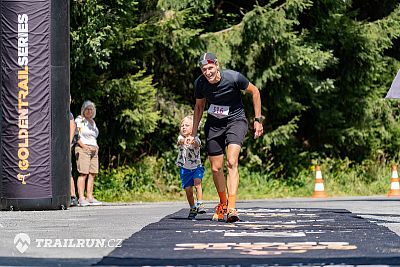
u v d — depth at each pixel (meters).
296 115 33.09
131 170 28.38
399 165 34.19
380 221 14.37
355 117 33.72
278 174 32.25
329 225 13.27
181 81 31.25
